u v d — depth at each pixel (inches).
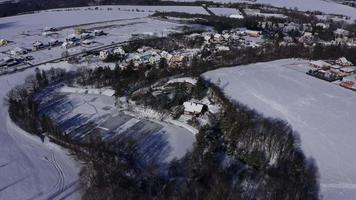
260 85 4936.0
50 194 2783.0
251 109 4146.2
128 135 3742.6
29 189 2839.6
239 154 3339.1
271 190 2795.3
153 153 3417.8
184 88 4778.5
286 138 3467.0
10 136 3639.3
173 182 2945.4
